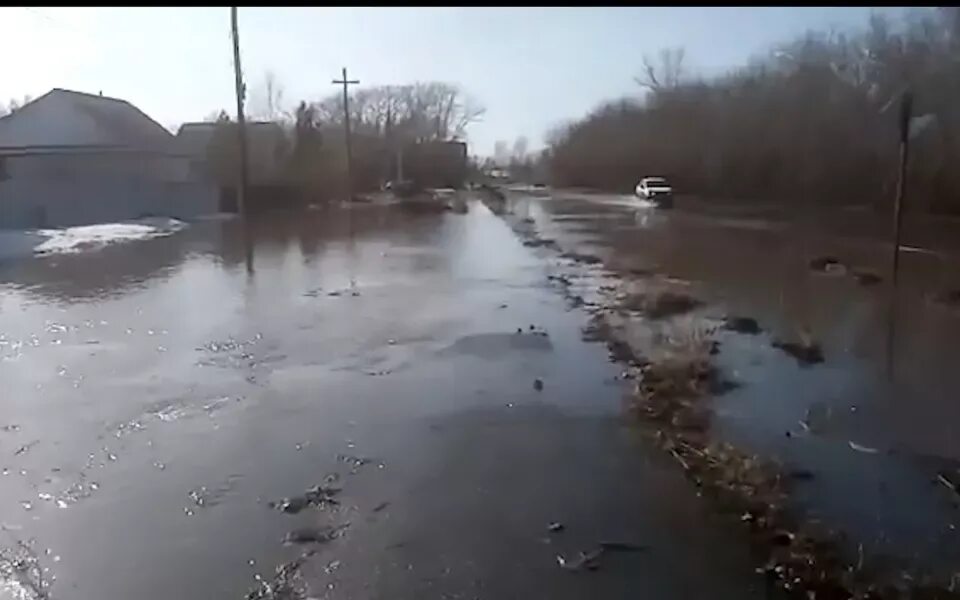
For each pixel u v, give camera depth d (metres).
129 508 6.25
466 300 16.09
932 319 13.81
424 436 7.87
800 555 5.38
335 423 8.33
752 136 42.94
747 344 11.98
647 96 61.03
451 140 81.31
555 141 87.94
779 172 40.34
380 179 63.72
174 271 20.48
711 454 7.19
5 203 33.69
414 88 83.81
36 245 25.94
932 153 27.77
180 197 40.09
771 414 8.60
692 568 5.23
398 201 54.72
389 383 9.88
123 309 15.22
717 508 6.11
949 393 9.41
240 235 30.58
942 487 6.64
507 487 6.56
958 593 4.93
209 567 5.30
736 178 44.69
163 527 5.91
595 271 20.36
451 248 26.06
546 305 15.46
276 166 47.75
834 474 6.92
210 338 12.62
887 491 6.55
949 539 5.70
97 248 25.80
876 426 8.22
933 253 21.58
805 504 6.27
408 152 72.12
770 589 4.98
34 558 5.45
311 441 7.77
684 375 9.93
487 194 61.94
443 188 76.06
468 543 5.59
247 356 11.43
